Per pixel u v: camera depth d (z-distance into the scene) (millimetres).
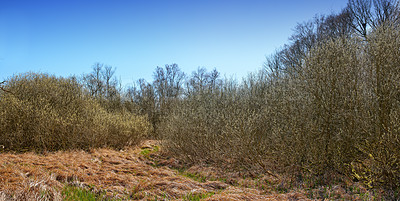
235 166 7781
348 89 5887
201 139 8797
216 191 5801
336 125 6051
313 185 5801
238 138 7234
